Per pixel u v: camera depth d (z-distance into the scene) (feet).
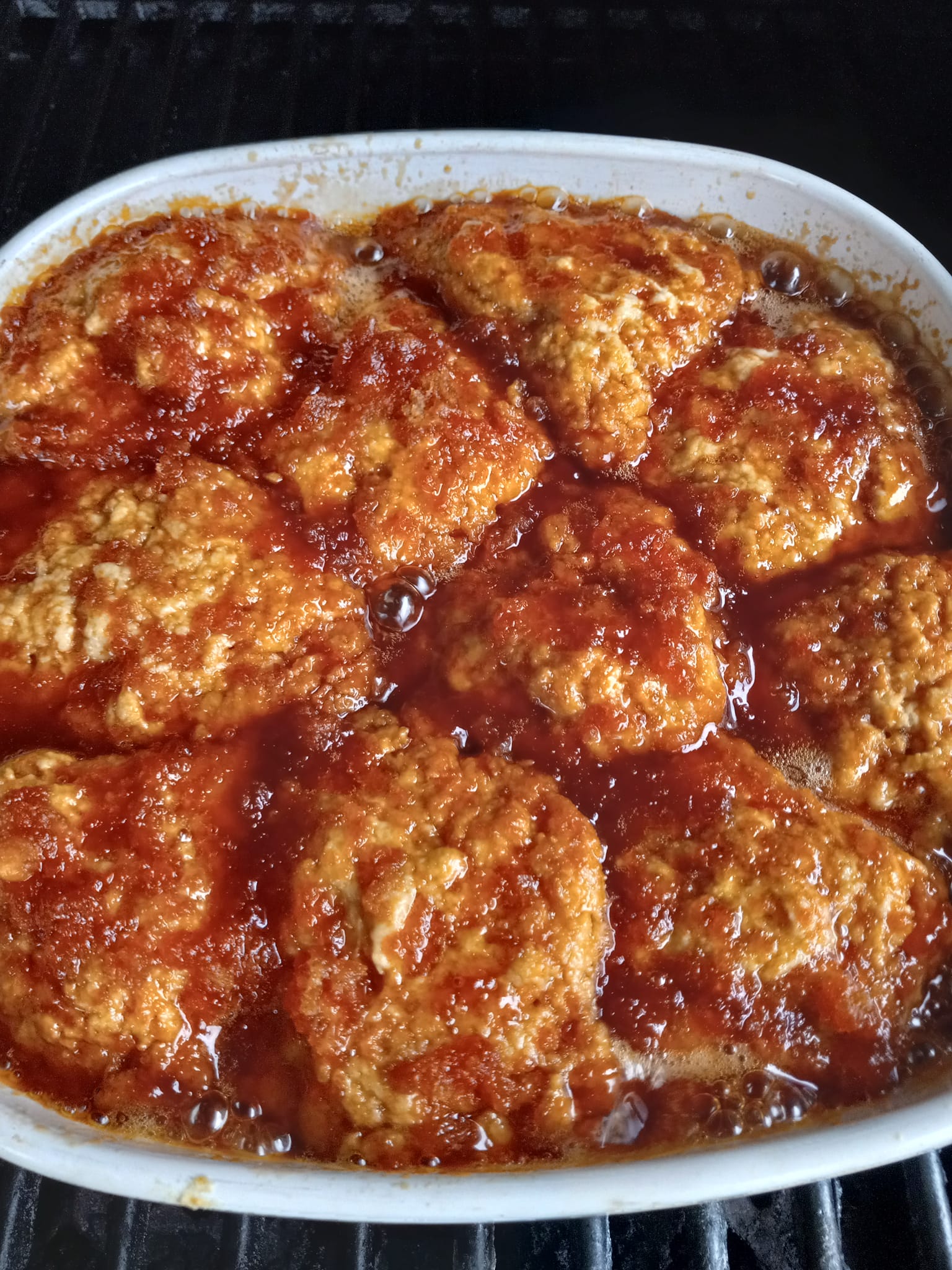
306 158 1.03
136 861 0.83
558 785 0.88
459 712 0.90
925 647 0.90
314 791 0.86
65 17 1.24
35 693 0.89
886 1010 0.86
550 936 0.82
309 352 1.01
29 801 0.84
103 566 0.89
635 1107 0.84
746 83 1.24
